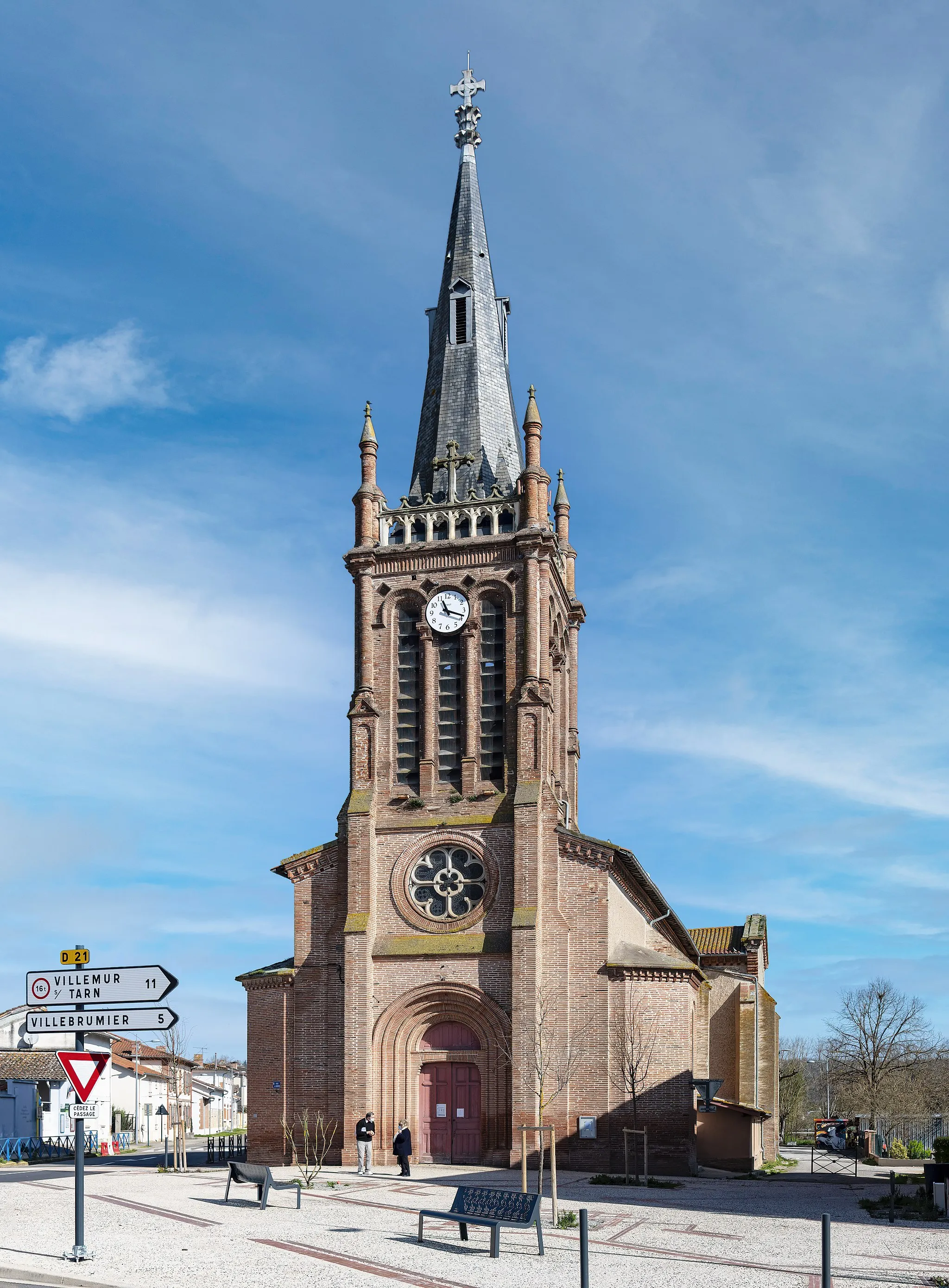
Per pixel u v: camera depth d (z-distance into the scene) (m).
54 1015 25.27
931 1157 73.50
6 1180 45.88
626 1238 28.75
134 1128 98.25
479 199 66.25
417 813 54.81
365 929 52.75
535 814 52.44
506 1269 24.19
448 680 56.16
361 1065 51.41
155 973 24.83
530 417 58.00
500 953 51.66
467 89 67.75
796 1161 71.25
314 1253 25.98
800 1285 22.28
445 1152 51.09
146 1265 24.02
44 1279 22.52
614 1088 50.03
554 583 59.75
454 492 58.94
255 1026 54.59
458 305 63.47
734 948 75.38
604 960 51.25
